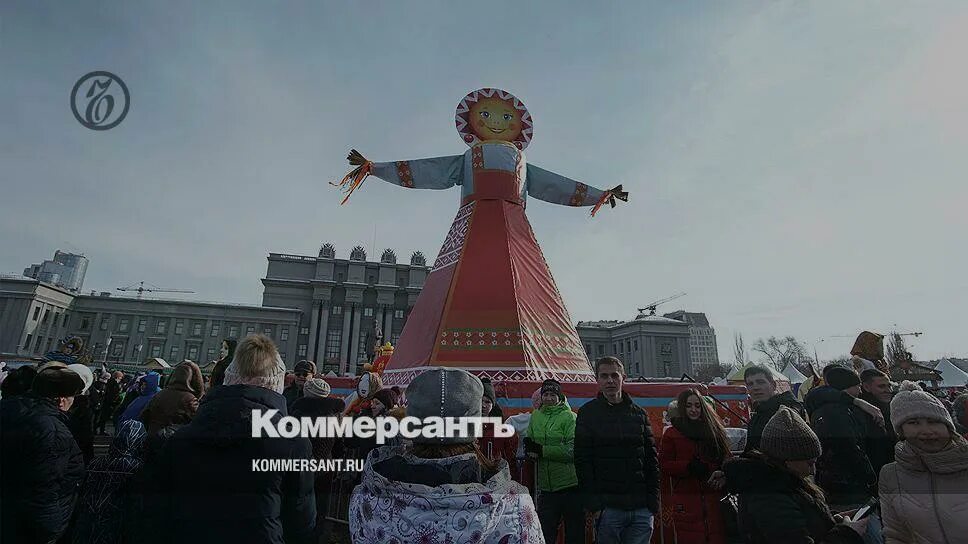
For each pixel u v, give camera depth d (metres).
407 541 1.78
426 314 9.27
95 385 12.19
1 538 2.72
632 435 3.81
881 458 4.16
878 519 3.40
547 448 4.37
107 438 10.68
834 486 3.83
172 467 2.29
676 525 4.36
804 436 2.77
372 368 13.15
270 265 77.44
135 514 2.51
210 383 6.45
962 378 17.25
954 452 2.79
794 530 2.64
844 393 4.21
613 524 3.67
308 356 72.88
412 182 10.38
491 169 10.32
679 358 75.75
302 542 2.51
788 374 17.19
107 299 60.41
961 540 2.69
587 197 11.39
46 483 2.91
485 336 8.38
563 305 9.67
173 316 64.19
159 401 3.41
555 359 8.58
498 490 1.91
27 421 2.90
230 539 2.19
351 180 9.98
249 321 69.12
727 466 3.04
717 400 7.14
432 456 2.03
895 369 11.09
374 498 1.95
